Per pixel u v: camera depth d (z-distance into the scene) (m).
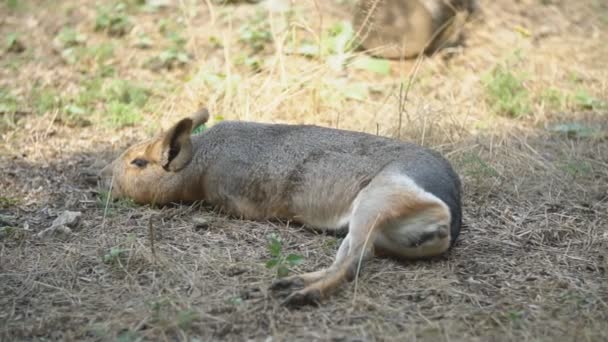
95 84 14.10
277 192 9.50
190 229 9.54
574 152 12.03
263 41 15.47
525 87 14.43
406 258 8.68
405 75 14.71
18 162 11.68
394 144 9.20
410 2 14.46
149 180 10.04
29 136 12.55
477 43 15.85
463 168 11.38
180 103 13.55
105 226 9.57
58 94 13.91
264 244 9.17
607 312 7.69
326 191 9.17
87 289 8.11
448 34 15.12
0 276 8.34
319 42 14.27
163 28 16.33
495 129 12.88
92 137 12.65
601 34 16.75
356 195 8.96
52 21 16.73
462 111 13.52
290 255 8.28
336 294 7.83
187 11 16.86
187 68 14.96
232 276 8.33
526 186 10.98
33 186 10.93
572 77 14.72
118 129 12.95
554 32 16.67
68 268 8.50
